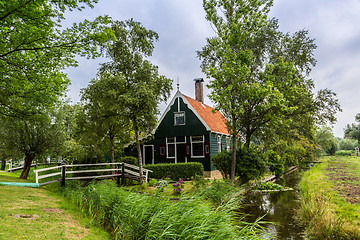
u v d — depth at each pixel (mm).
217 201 8320
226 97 12922
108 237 4473
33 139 13070
